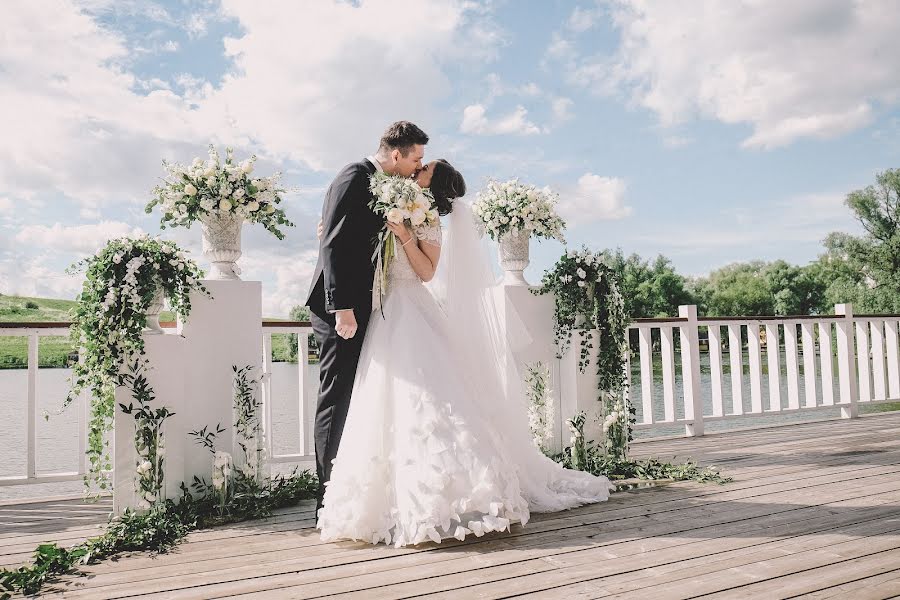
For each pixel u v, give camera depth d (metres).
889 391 6.34
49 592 1.88
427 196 2.60
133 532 2.41
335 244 2.50
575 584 1.85
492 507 2.29
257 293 3.10
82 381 2.74
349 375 2.60
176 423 2.88
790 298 55.53
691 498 2.90
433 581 1.90
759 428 5.35
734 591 1.77
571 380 3.70
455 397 2.41
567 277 3.69
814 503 2.76
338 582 1.91
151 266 2.81
